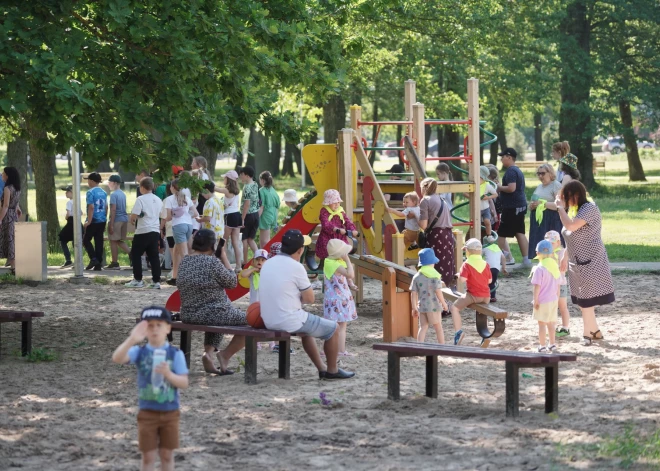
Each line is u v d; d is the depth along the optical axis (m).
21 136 13.42
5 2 10.95
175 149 11.84
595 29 48.75
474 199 15.18
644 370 9.75
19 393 8.99
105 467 6.50
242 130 13.78
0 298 15.94
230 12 11.77
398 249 13.73
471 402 8.46
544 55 42.66
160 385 5.69
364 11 15.52
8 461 6.63
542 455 6.61
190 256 10.02
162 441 5.81
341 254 10.95
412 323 12.09
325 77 12.69
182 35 11.07
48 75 10.20
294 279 9.48
